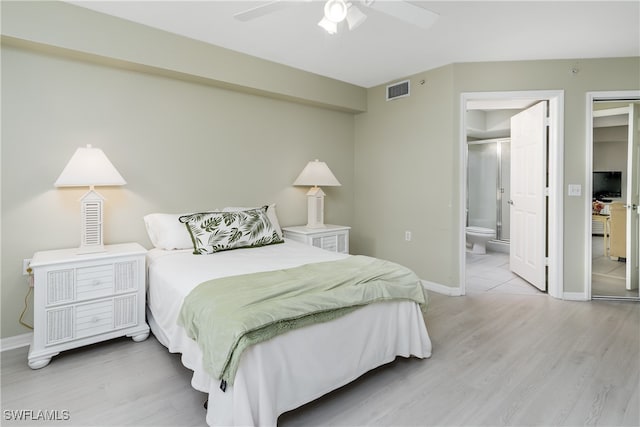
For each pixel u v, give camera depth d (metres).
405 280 2.16
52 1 2.26
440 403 1.76
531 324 2.77
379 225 4.21
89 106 2.58
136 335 2.44
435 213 3.63
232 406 1.43
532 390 1.87
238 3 2.32
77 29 2.35
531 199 3.84
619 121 3.65
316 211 3.80
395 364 2.16
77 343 2.22
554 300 3.36
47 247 2.46
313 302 1.67
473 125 5.25
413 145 3.80
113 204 2.73
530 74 3.33
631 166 3.46
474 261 5.11
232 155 3.39
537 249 3.71
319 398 1.81
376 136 4.20
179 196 3.06
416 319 2.19
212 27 2.67
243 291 1.72
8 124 2.29
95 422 1.62
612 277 3.79
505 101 3.56
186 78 2.97
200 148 3.17
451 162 3.47
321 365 1.71
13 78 2.29
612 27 2.62
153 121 2.89
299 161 3.94
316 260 2.47
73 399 1.79
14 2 2.14
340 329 1.81
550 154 3.46
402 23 2.59
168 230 2.76
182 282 2.03
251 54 3.19
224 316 1.50
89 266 2.24
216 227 2.78
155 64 2.68
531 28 2.65
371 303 1.94
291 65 3.48
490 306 3.19
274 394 1.53
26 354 2.27
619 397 1.80
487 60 3.34
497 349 2.35
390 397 1.82
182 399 1.80
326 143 4.18
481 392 1.86
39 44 2.25
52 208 2.47
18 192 2.34
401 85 3.89
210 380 1.57
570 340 2.48
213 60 2.98
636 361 2.17
